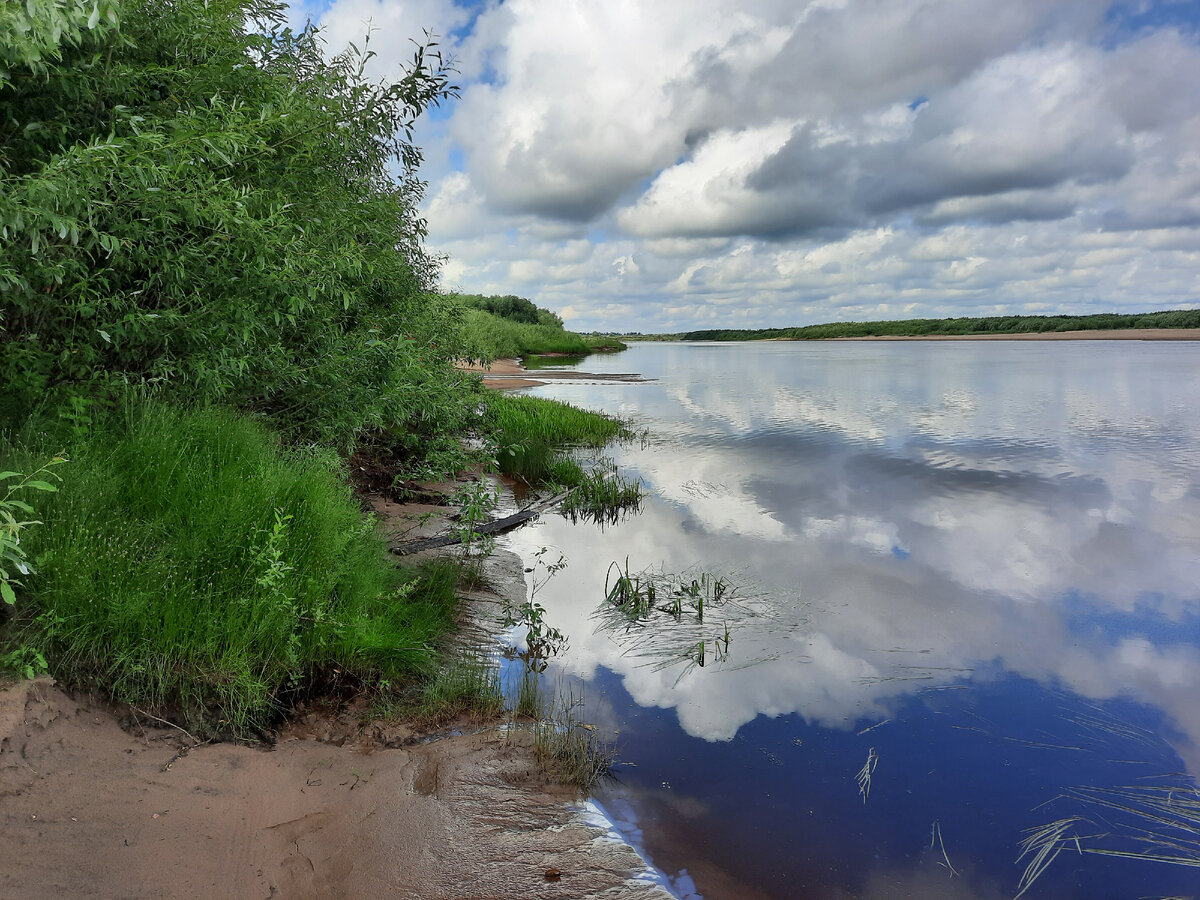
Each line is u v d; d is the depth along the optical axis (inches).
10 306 169.5
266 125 208.1
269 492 176.1
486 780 137.1
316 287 213.6
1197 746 158.7
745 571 275.0
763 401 968.9
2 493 134.6
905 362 2100.1
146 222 178.9
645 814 131.2
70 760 109.4
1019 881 116.4
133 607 133.3
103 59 187.5
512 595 242.7
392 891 104.3
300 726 144.7
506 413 622.2
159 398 202.7
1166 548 308.2
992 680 189.2
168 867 97.3
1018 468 488.1
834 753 153.4
